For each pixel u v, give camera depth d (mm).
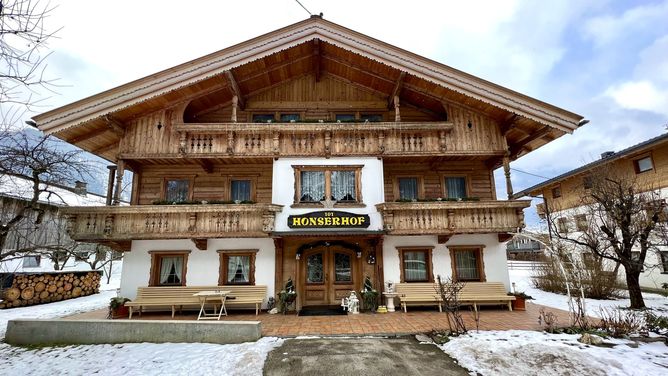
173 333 8070
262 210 11438
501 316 10648
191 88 12484
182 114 12609
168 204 12289
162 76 11430
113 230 11211
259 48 11914
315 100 14617
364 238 12328
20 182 11805
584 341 7488
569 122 11648
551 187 25203
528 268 27922
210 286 11930
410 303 11500
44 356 7234
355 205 12094
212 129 12211
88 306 14094
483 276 12586
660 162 17625
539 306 12781
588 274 15789
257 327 8055
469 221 11812
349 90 14773
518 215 11875
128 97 11227
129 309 11148
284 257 12500
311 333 8641
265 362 6598
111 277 26984
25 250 10562
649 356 6578
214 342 7973
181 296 11680
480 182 14094
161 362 6715
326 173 12539
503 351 6789
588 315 10836
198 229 11367
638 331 8102
